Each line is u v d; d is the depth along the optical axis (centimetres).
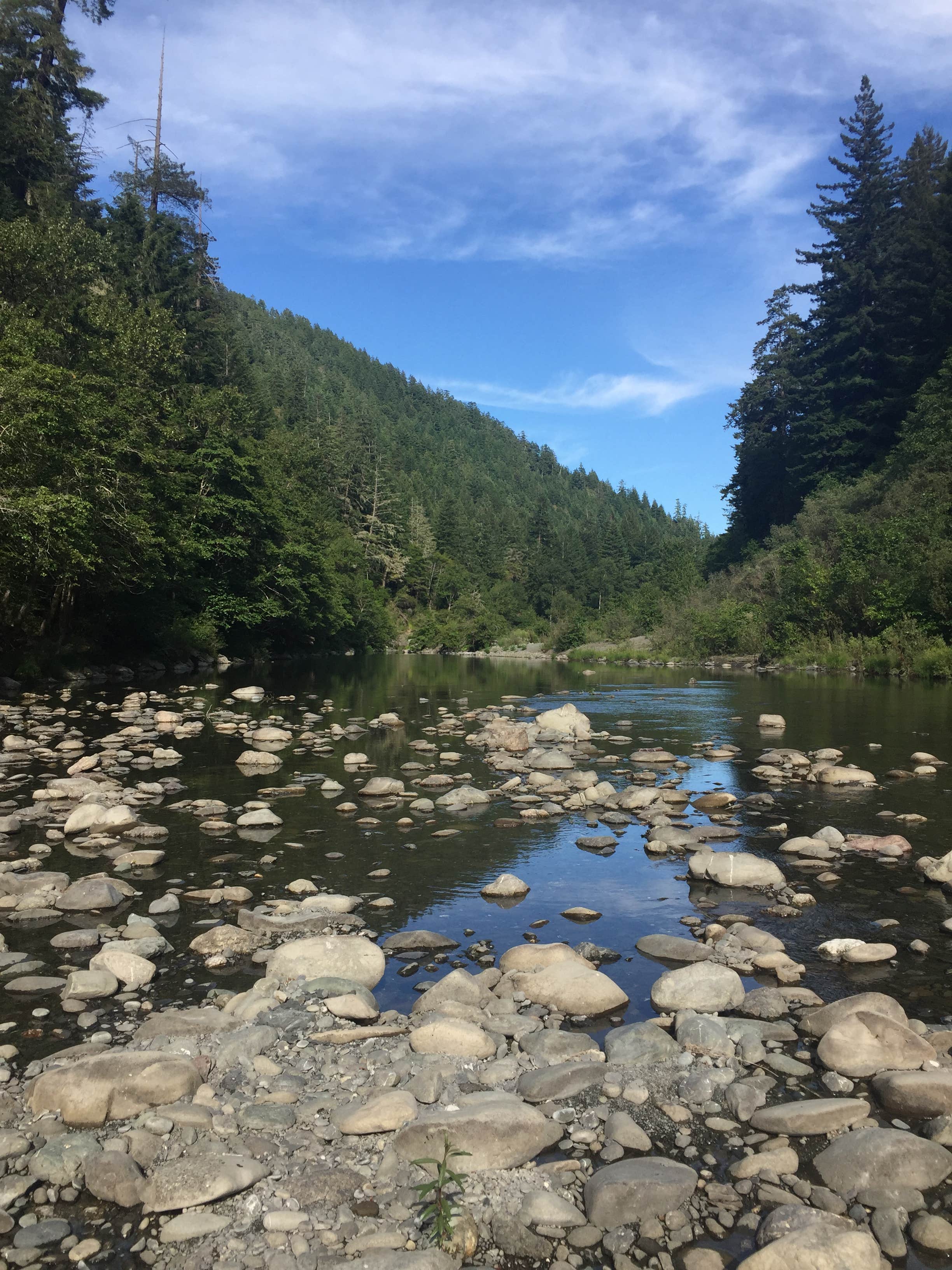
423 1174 273
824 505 4284
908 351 4650
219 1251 238
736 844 691
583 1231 249
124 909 535
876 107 5100
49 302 2353
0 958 446
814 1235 233
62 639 2231
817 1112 297
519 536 12519
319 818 776
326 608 4481
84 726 1351
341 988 406
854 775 931
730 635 4138
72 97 4191
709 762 1094
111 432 2306
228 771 1003
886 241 5053
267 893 566
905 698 1920
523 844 695
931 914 527
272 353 17312
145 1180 265
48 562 1738
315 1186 265
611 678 2995
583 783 924
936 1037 356
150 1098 308
